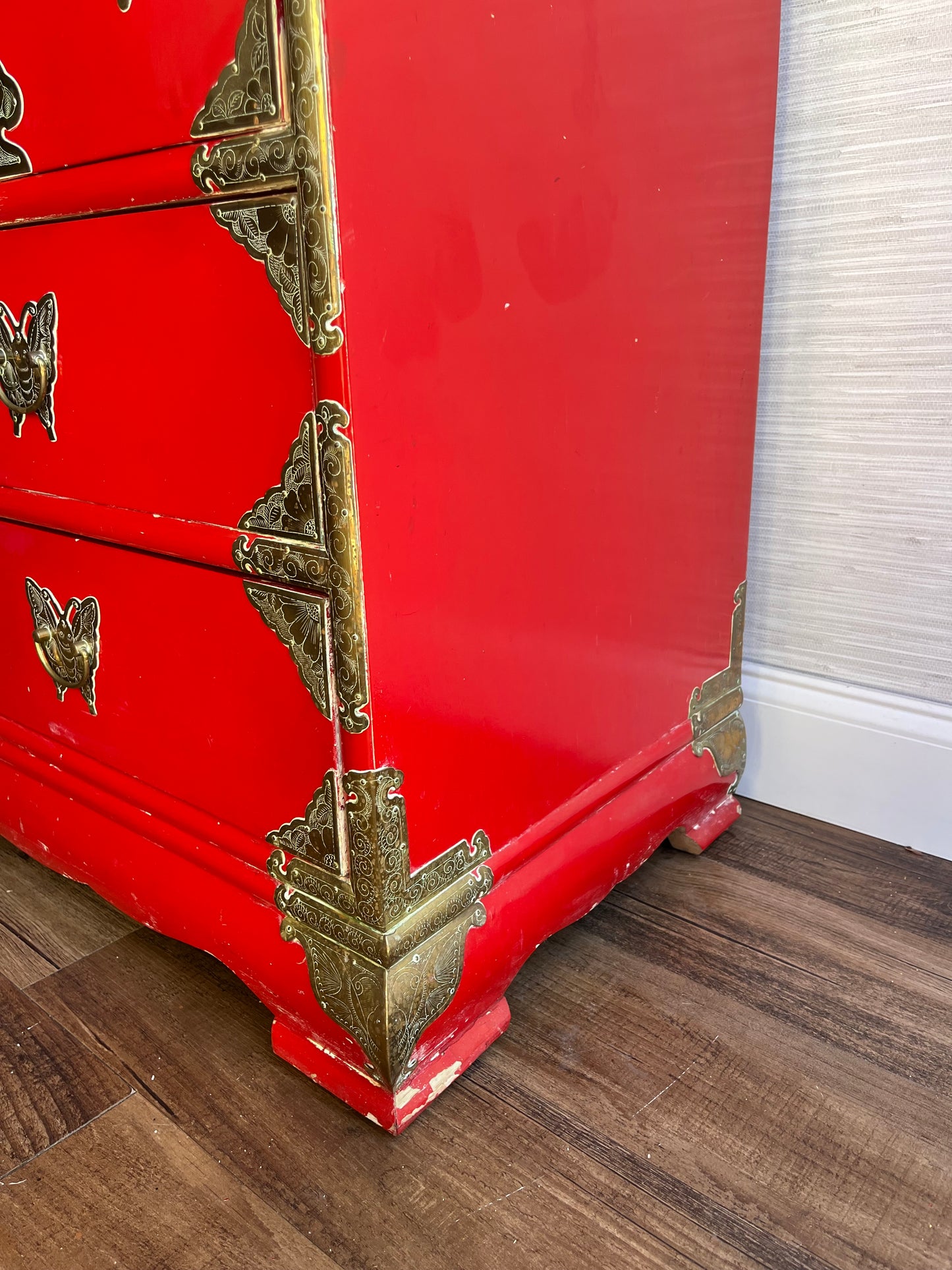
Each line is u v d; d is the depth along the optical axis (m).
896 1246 0.68
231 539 0.72
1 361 0.87
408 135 0.61
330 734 0.71
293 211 0.58
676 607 1.05
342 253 0.58
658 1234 0.70
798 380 1.14
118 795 0.97
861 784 1.21
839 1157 0.76
